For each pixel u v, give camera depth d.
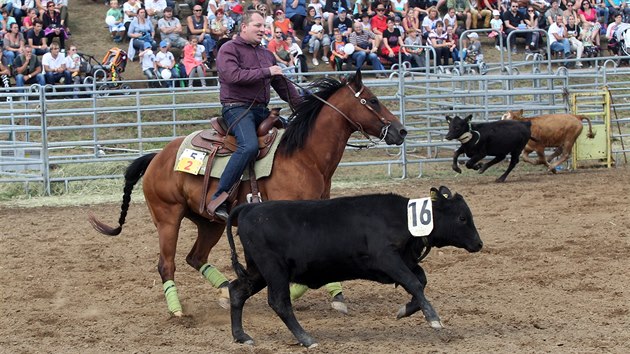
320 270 7.08
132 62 26.06
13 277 10.24
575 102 18.39
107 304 9.01
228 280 9.66
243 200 8.44
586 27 27.61
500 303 8.49
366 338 7.40
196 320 8.33
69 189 17.00
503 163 18.75
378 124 8.59
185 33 26.80
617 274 9.43
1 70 22.73
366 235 6.95
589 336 7.23
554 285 9.10
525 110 19.05
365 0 27.19
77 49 26.42
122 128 20.86
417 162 17.44
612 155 18.59
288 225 7.02
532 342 7.07
